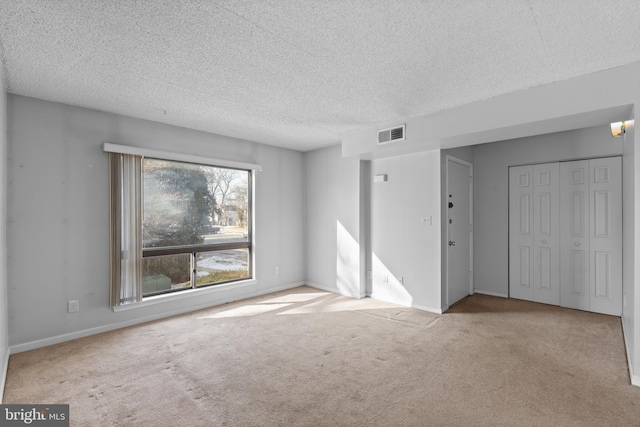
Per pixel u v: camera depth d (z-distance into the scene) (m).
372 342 3.12
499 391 2.26
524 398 2.17
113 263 3.44
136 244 3.61
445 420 1.95
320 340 3.18
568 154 4.16
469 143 3.72
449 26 1.91
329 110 3.45
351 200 4.86
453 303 4.41
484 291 4.95
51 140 3.13
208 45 2.12
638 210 2.27
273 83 2.74
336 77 2.62
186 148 4.10
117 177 3.48
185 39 2.05
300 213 5.51
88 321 3.32
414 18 1.83
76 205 3.26
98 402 2.15
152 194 3.87
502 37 2.03
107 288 3.45
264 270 5.00
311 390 2.29
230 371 2.56
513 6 1.71
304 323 3.67
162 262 3.95
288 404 2.13
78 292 3.27
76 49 2.17
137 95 3.00
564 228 4.20
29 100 3.01
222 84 2.76
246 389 2.31
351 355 2.84
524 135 3.31
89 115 3.35
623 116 2.66
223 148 4.48
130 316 3.60
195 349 2.97
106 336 3.28
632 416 1.97
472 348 2.97
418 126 3.64
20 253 2.95
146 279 3.81
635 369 2.31
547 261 4.35
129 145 3.62
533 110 2.82
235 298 4.61
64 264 3.19
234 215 4.70
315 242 5.40
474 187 5.04
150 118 3.70
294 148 5.32
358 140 4.27
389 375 2.49
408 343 3.09
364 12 1.76
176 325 3.61
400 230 4.44
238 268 4.74
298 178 5.49
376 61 2.35
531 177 4.48
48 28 1.91
